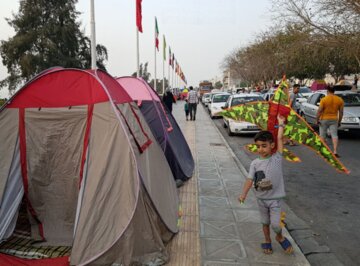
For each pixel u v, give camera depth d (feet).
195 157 31.22
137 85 24.38
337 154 31.76
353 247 14.44
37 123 13.99
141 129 15.57
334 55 58.03
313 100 49.01
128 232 11.98
